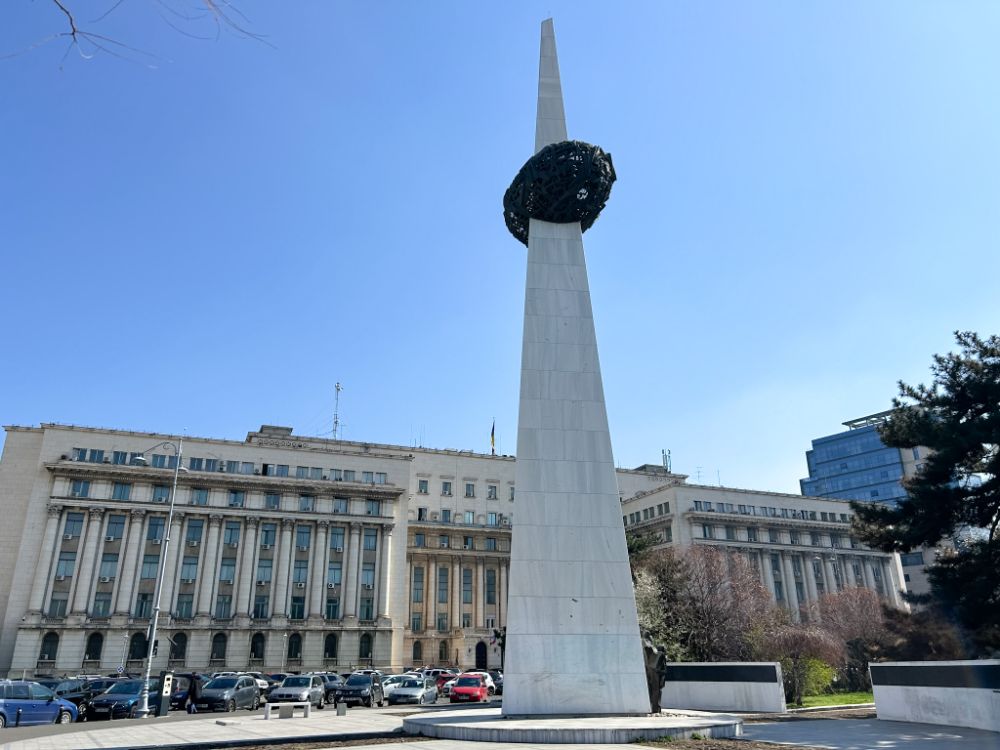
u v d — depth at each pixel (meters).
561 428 24.97
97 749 17.25
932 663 24.53
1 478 68.56
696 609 49.78
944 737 19.95
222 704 35.25
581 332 26.30
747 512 92.00
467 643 84.25
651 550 56.91
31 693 28.23
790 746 17.48
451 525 88.94
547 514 23.91
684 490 89.75
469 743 18.17
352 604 74.19
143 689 32.19
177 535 70.38
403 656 81.19
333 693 39.56
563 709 21.81
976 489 28.75
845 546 94.69
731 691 32.09
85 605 65.69
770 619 48.94
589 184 27.28
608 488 24.44
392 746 17.69
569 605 22.91
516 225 28.80
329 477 78.56
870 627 58.00
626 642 22.72
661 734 18.47
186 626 67.94
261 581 72.12
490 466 95.50
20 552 66.00
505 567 90.00
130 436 72.38
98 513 68.50
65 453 69.94
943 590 29.16
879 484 142.50
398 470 81.38
